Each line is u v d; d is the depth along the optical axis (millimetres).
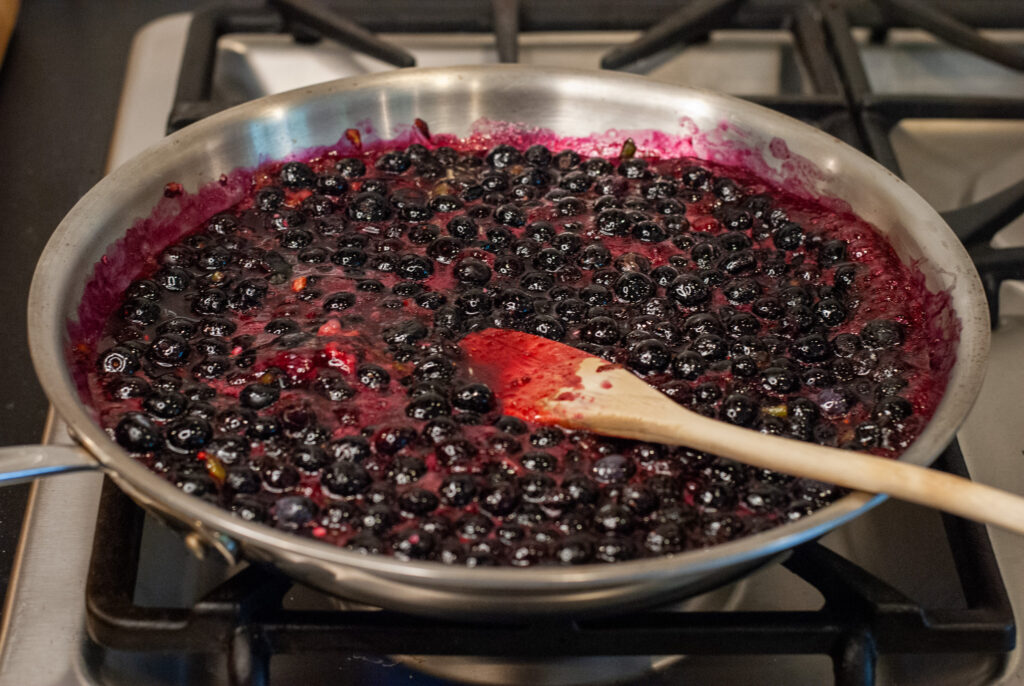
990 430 592
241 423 521
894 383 539
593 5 784
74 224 551
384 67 787
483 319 570
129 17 920
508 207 620
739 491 505
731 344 562
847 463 465
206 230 613
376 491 497
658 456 515
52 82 843
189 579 526
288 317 571
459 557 481
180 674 499
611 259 601
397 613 483
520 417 530
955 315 537
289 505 492
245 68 788
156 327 567
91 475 553
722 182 641
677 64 802
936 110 710
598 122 658
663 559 435
